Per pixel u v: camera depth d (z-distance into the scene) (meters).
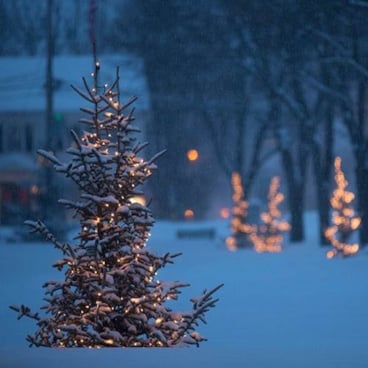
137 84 101.50
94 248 17.83
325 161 80.06
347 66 67.69
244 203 78.06
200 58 78.38
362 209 69.88
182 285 18.28
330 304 33.19
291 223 89.25
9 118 124.25
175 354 15.83
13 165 120.38
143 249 18.17
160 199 128.25
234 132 125.25
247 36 74.38
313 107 88.38
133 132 18.56
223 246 76.44
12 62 129.00
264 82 75.75
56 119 77.06
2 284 41.88
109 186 18.23
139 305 17.78
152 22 79.69
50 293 18.00
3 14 142.12
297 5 61.06
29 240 80.94
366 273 45.19
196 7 75.94
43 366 14.35
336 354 16.48
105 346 17.41
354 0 55.41
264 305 33.12
